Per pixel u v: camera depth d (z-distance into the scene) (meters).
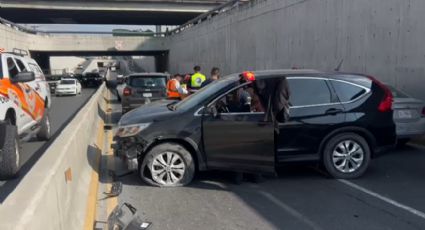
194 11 49.38
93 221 4.91
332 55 15.73
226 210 5.61
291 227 5.02
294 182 6.96
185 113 6.66
